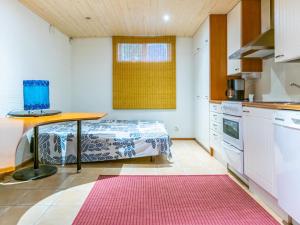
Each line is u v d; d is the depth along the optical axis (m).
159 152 3.76
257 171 2.36
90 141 3.69
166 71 5.69
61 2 3.56
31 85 3.16
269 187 2.12
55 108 4.84
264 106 2.18
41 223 1.96
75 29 5.02
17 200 2.40
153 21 4.55
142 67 5.68
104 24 4.71
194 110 5.67
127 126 4.45
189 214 2.10
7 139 1.60
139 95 5.72
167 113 5.78
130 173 3.26
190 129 5.79
